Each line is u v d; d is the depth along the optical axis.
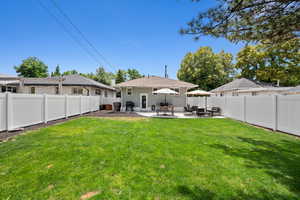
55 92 18.61
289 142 5.28
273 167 3.34
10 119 5.89
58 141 4.91
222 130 7.34
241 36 4.05
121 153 4.01
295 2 3.20
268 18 3.57
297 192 2.47
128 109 17.00
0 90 18.94
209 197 2.31
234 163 3.52
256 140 5.52
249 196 2.36
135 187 2.52
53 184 2.55
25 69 33.69
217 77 29.61
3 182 2.57
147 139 5.44
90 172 2.98
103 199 2.21
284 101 6.72
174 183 2.66
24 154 3.77
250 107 9.22
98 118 10.72
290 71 14.13
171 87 16.45
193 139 5.57
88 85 17.69
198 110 12.85
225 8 3.50
